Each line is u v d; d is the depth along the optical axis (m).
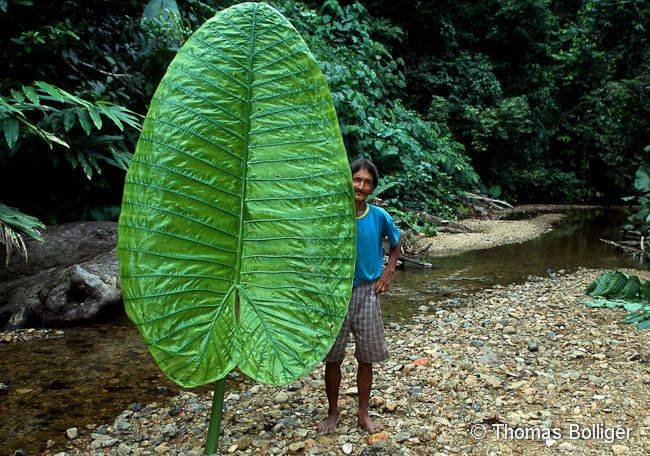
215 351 1.91
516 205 18.44
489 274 7.87
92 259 5.82
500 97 17.97
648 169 10.70
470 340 4.83
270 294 1.96
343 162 1.99
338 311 1.96
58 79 7.69
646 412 3.32
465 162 15.63
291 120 1.97
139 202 1.86
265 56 1.96
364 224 2.98
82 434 3.23
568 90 20.67
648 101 14.42
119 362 4.39
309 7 14.91
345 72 11.58
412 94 18.23
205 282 1.92
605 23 15.09
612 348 4.53
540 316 5.57
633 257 9.39
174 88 1.90
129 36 8.67
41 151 6.77
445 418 3.30
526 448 2.93
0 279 5.64
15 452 2.99
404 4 17.42
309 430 3.14
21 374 4.12
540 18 18.91
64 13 7.83
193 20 9.52
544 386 3.75
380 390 3.72
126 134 7.56
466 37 18.88
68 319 5.24
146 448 3.04
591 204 19.81
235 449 2.93
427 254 9.37
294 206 1.97
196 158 1.90
